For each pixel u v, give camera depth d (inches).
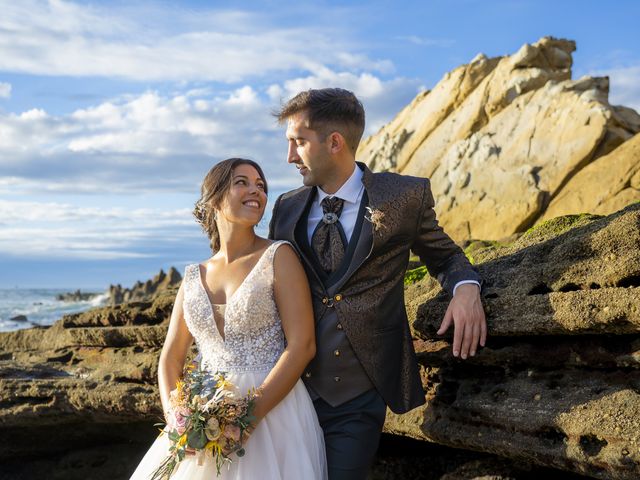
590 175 705.0
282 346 136.3
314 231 139.6
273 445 128.6
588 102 770.8
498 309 136.7
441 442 148.7
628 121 750.5
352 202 138.2
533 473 145.6
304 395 134.0
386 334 135.8
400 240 137.0
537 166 768.3
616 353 122.9
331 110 135.4
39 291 4921.3
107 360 233.6
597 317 119.8
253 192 138.7
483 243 249.4
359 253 134.1
